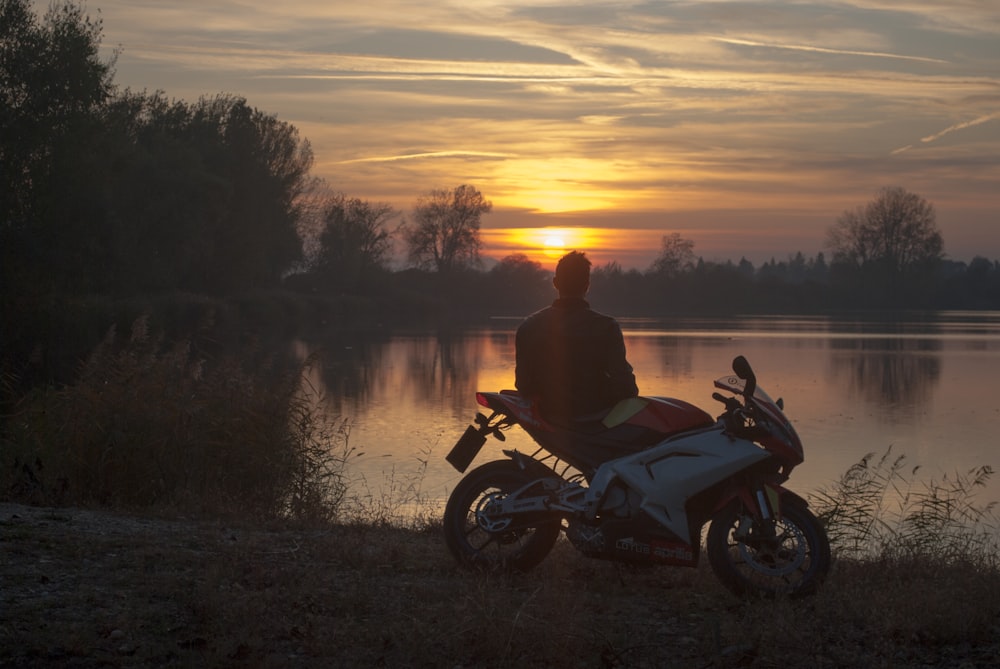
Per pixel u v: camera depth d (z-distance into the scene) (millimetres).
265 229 63625
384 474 13766
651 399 5426
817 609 4891
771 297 141375
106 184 35188
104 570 5148
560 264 5543
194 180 48156
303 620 4512
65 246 32312
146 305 40750
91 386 9789
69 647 3979
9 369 26391
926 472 15156
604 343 5438
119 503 8234
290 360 36344
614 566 5715
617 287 139500
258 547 6027
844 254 145125
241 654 4031
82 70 32469
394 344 50031
